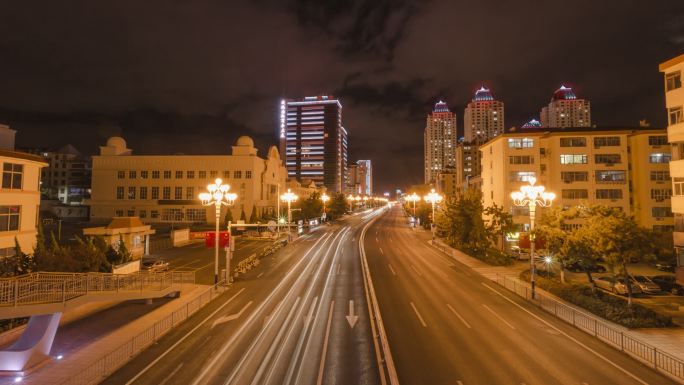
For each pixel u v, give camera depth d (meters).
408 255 48.09
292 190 103.62
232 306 25.42
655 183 51.50
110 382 14.76
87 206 93.88
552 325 21.41
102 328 21.16
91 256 28.84
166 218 79.31
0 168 26.64
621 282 30.34
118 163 80.75
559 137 55.00
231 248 32.88
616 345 18.00
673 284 29.98
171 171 80.00
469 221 47.72
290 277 34.78
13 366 15.62
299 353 17.45
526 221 54.84
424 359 16.70
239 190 78.81
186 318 22.72
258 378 14.99
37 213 29.64
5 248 26.55
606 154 53.88
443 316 23.05
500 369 15.70
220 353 17.50
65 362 16.78
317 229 84.00
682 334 19.67
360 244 58.84
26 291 17.39
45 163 30.05
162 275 28.50
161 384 14.58
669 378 14.83
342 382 14.60
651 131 52.19
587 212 26.45
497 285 31.80
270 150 90.31
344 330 20.55
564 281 30.39
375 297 27.56
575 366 15.99
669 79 30.05
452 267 39.97
